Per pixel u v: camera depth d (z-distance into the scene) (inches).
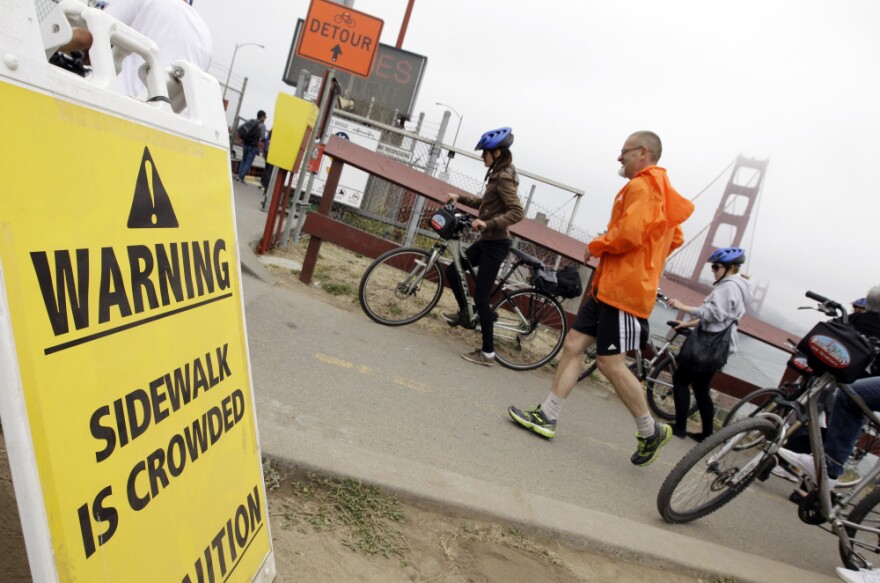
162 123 54.5
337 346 188.2
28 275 37.7
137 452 47.5
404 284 227.6
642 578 119.6
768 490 199.6
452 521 114.5
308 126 284.7
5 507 80.1
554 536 120.3
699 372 214.7
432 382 187.3
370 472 114.3
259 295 209.8
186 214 58.2
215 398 61.4
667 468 185.3
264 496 70.7
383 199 356.5
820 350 136.3
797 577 137.1
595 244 156.6
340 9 253.9
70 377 40.7
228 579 59.9
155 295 52.0
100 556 42.1
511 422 177.0
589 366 252.2
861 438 216.5
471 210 260.7
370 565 95.4
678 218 152.7
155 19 110.1
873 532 141.9
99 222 44.9
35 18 39.2
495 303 234.5
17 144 37.4
